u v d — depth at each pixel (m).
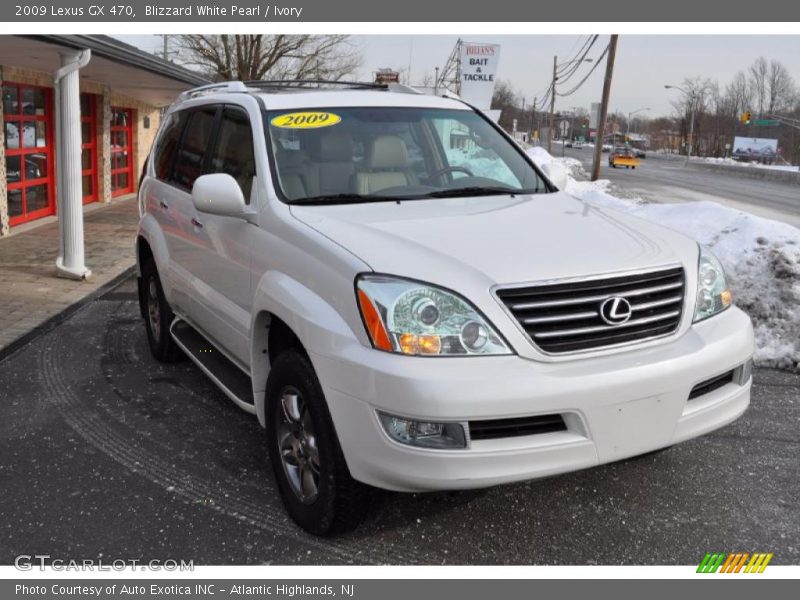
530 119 99.19
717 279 3.39
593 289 2.95
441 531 3.35
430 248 3.04
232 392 4.03
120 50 9.88
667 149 119.50
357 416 2.84
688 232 7.84
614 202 11.79
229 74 37.56
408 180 4.02
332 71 39.66
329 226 3.32
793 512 3.52
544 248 3.10
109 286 8.55
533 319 2.84
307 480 3.26
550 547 3.24
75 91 8.55
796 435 4.39
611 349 2.95
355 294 2.90
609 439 2.88
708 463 4.01
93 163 16.28
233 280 3.96
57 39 7.69
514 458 2.75
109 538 3.30
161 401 4.94
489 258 2.97
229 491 3.72
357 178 3.90
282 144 3.94
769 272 6.58
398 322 2.79
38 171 13.20
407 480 2.76
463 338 2.77
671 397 2.98
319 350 2.97
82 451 4.18
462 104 4.81
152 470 3.95
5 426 4.54
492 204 3.81
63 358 5.87
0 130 11.27
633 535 3.33
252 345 3.61
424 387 2.68
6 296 7.95
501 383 2.72
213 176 3.69
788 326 6.02
